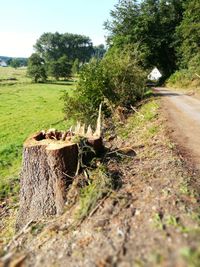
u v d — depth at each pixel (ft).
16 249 18.94
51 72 290.15
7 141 73.36
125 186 21.40
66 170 23.38
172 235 14.19
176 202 17.56
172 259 12.09
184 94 95.71
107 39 185.88
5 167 51.29
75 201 22.07
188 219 15.58
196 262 11.37
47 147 23.49
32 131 81.25
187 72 138.72
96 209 19.20
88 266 14.15
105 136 46.83
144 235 14.94
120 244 14.83
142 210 17.51
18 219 25.45
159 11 185.16
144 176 22.58
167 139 34.32
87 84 57.47
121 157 27.27
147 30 177.06
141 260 12.89
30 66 263.49
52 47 521.65
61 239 17.97
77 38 522.47
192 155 29.53
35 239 19.63
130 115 58.34
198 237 13.48
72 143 24.11
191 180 21.63
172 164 24.57
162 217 16.22
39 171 24.12
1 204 35.40
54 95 158.20
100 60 67.10
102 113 56.85
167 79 162.71
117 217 17.56
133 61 70.69
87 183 23.02
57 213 23.16
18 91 176.24
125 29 181.16
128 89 66.54
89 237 16.75
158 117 49.55
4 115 105.91
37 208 24.32
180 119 48.32
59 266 15.07
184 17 150.92
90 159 25.21
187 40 134.31
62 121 88.07
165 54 181.78
